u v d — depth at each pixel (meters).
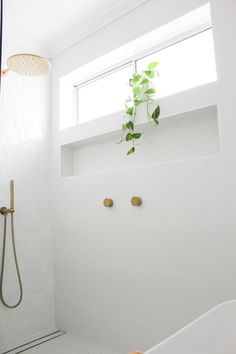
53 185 2.76
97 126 2.42
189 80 2.13
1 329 2.26
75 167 2.79
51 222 2.73
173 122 2.11
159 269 1.94
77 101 2.91
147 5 2.17
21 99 2.62
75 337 2.39
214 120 1.93
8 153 2.48
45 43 2.75
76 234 2.50
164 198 1.95
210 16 1.84
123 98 2.53
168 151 2.13
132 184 2.14
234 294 1.61
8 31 2.48
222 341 0.91
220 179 1.71
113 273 2.20
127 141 2.30
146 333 1.97
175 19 2.01
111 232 2.24
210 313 0.94
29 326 2.43
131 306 2.07
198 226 1.78
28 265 2.50
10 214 2.42
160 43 2.27
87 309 2.35
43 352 2.16
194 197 1.81
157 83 2.28
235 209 1.64
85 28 2.51
